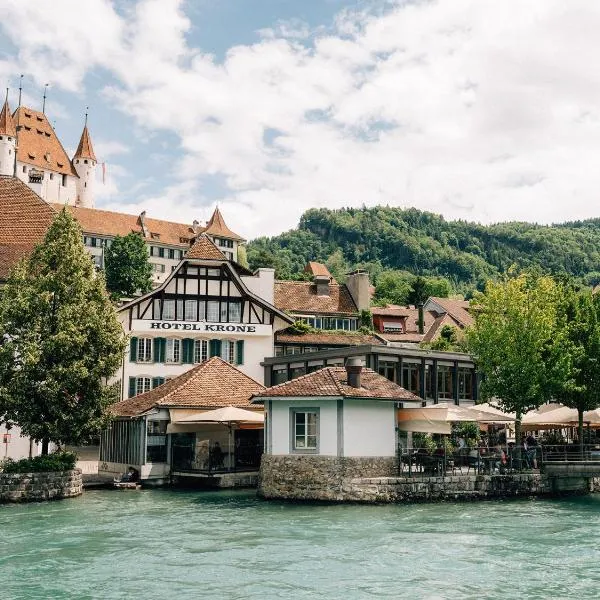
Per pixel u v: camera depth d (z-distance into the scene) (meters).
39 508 27.97
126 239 98.88
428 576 17.45
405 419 33.06
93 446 52.78
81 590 16.02
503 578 17.30
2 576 17.19
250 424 37.25
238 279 52.72
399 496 30.31
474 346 40.84
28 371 30.80
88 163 136.62
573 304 41.31
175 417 36.72
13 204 47.53
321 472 30.38
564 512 28.06
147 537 22.02
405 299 132.25
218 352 52.06
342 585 16.59
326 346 56.03
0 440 36.44
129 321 50.31
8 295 32.69
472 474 32.25
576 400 40.00
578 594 15.98
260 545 20.92
